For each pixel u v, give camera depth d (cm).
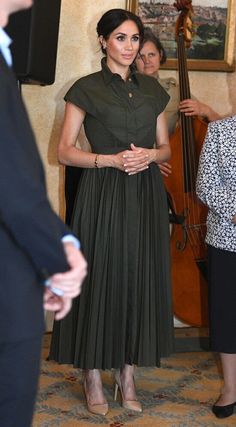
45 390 352
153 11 411
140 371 383
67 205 358
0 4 163
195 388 360
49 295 176
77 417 321
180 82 382
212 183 311
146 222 324
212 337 321
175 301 383
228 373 326
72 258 164
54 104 411
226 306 316
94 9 409
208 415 327
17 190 149
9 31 315
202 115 384
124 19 319
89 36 410
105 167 321
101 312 320
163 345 331
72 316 328
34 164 155
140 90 328
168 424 316
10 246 158
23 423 167
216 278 318
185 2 379
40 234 151
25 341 161
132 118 322
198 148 381
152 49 384
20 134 154
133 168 314
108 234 319
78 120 327
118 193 320
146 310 324
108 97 321
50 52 334
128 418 322
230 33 424
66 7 405
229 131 308
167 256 331
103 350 321
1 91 154
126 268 319
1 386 163
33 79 324
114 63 325
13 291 158
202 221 379
